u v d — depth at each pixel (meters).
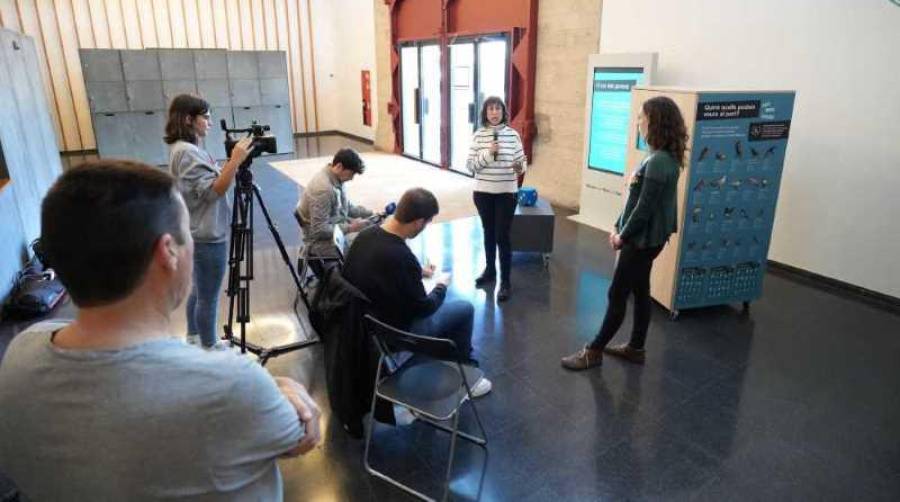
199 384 0.65
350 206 3.68
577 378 2.85
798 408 2.59
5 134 4.05
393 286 2.21
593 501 2.04
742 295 3.60
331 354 2.18
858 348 3.16
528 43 6.40
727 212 3.39
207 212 2.54
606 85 5.25
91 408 0.63
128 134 9.86
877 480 2.14
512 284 4.09
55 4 9.78
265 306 3.73
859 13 3.64
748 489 2.09
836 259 4.04
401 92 9.86
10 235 3.91
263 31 11.90
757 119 3.26
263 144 2.60
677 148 2.55
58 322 0.76
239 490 0.70
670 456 2.27
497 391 2.73
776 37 4.12
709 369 2.93
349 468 2.21
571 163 6.29
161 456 0.64
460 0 7.75
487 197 3.76
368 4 10.62
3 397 0.66
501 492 2.08
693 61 4.73
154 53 9.77
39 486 0.68
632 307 3.71
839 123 3.87
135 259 0.65
